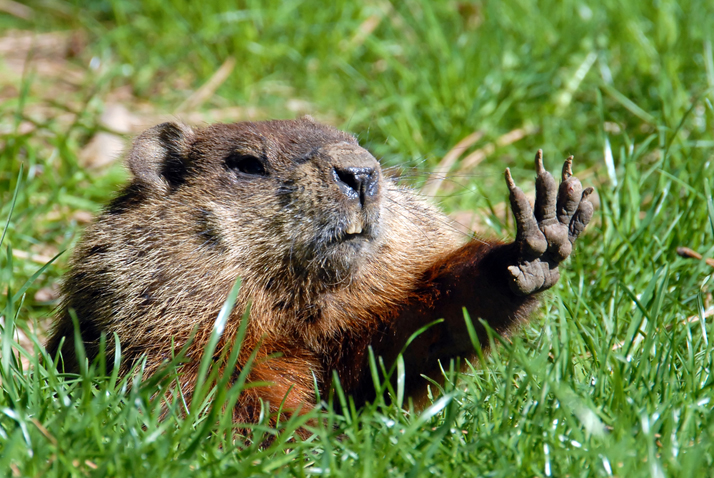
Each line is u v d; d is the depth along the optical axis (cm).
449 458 575
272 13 1642
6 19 1908
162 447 564
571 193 700
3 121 1427
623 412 584
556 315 834
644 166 1159
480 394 676
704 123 1184
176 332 785
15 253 1088
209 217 806
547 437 577
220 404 582
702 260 852
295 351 802
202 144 859
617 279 888
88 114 1451
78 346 630
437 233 896
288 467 585
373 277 811
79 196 1254
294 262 784
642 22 1414
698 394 643
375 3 1662
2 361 664
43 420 600
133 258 812
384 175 913
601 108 1105
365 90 1534
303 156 807
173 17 1691
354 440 593
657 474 507
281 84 1597
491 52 1445
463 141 1350
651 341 657
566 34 1438
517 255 708
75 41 1834
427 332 784
